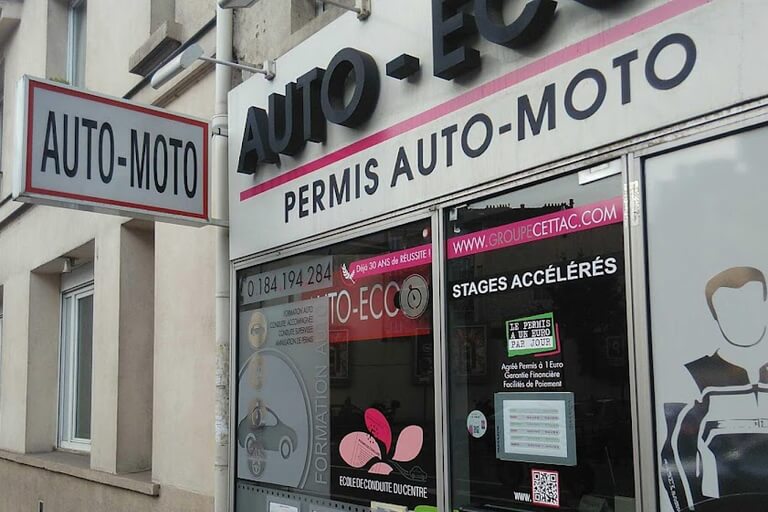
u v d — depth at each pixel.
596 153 2.67
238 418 4.59
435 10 3.21
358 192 3.74
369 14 3.73
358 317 3.78
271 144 4.20
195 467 4.98
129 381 6.14
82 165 4.00
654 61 2.48
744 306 2.24
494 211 3.08
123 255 6.21
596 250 2.69
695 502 2.32
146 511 5.50
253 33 4.77
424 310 3.39
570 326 2.77
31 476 7.83
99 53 6.92
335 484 3.83
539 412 2.86
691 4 2.38
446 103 3.27
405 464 3.44
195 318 5.10
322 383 3.98
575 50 2.74
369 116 3.68
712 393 2.30
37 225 8.34
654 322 2.46
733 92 2.26
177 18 5.69
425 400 3.35
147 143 4.29
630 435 2.54
